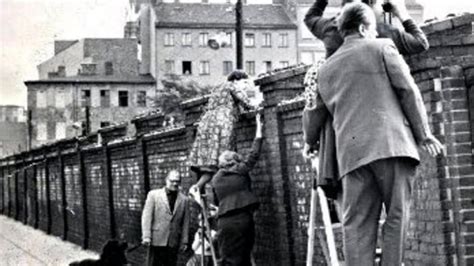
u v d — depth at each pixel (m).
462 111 5.94
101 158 19.27
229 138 9.88
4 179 45.50
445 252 5.93
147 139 14.69
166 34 94.12
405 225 4.54
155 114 15.53
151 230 11.02
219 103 10.05
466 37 6.00
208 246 9.90
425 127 4.52
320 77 4.88
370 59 4.60
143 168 15.14
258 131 9.34
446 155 5.97
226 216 8.79
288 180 9.01
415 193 6.33
